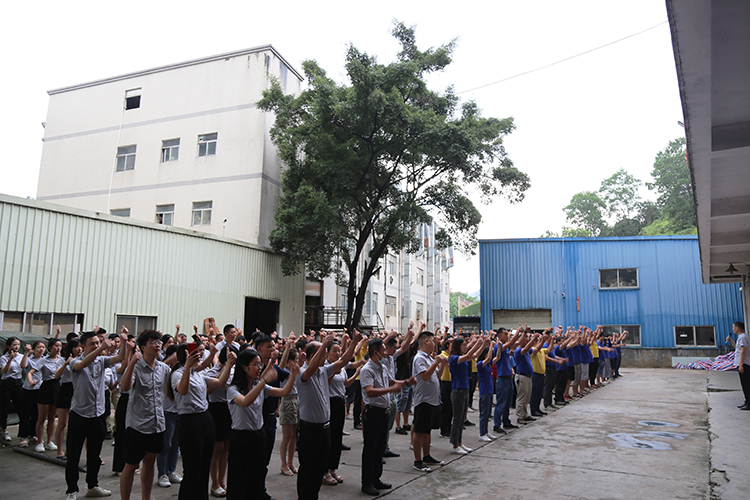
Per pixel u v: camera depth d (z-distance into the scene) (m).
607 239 25.03
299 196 17.47
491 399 8.51
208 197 21.64
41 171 25.03
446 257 49.38
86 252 12.61
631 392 14.38
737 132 5.83
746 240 11.23
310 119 18.22
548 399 11.58
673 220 45.44
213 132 22.11
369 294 29.62
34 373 7.83
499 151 20.09
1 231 10.99
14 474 6.38
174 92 23.20
